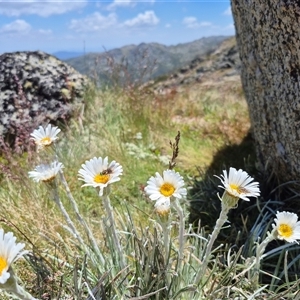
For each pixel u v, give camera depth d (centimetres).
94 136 96
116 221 60
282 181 70
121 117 110
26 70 105
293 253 57
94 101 112
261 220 64
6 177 69
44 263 48
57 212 64
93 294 39
